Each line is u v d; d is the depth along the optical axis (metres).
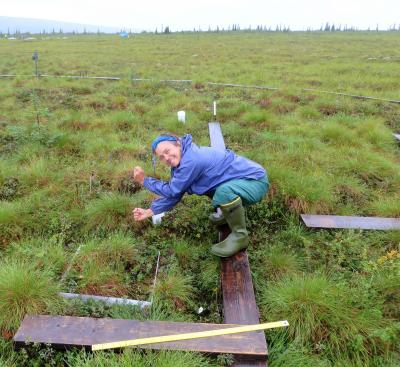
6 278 3.26
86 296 3.42
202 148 3.72
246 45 33.59
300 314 3.24
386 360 2.95
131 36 54.50
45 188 5.27
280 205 5.02
